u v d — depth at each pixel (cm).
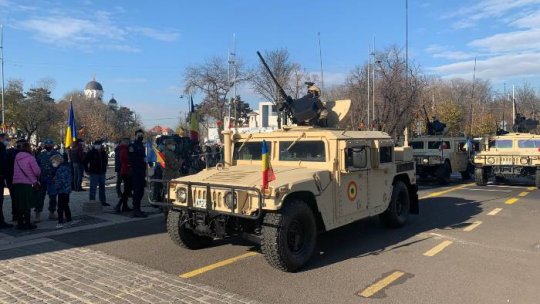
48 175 938
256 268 619
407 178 931
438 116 4375
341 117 869
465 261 652
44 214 1054
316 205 650
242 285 548
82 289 532
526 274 590
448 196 1376
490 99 6619
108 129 7338
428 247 735
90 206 1054
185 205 649
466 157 2014
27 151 880
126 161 1066
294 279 573
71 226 909
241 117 4678
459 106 4944
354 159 714
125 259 663
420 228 888
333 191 681
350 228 890
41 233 843
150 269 612
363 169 745
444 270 609
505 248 725
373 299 504
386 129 2702
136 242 770
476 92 6494
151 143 1224
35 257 675
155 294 515
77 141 1438
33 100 6594
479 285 549
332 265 635
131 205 1184
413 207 957
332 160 684
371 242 772
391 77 2792
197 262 648
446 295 516
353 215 729
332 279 573
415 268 619
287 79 3872
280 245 580
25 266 628
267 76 3847
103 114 8338
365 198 762
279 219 581
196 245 720
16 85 6112
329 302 495
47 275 586
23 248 731
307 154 711
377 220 965
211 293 519
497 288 538
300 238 621
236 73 5106
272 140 747
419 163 1848
